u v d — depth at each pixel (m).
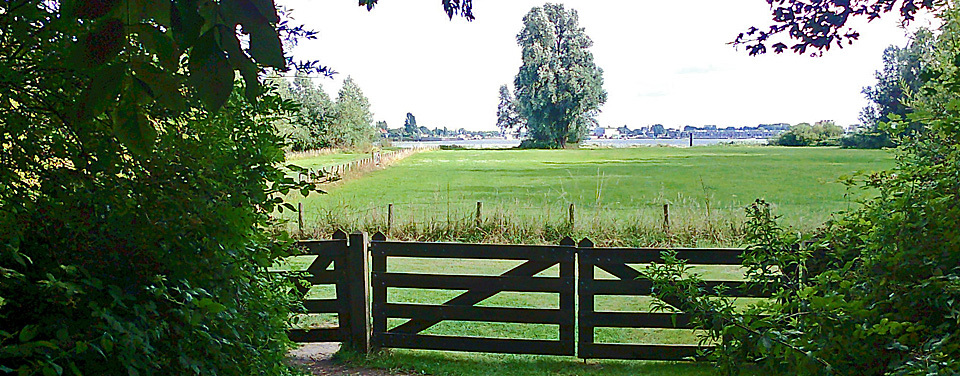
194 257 2.03
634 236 10.44
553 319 4.57
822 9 2.40
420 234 10.86
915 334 2.19
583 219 11.12
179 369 1.94
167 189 1.90
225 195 2.23
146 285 1.93
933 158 2.77
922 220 2.43
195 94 0.93
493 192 19.33
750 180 23.03
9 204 1.57
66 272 1.61
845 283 2.69
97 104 0.87
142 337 1.68
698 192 19.06
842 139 41.12
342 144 38.31
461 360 4.68
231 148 2.35
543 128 58.31
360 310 4.67
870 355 2.33
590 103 58.25
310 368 4.45
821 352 2.35
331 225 10.92
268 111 2.43
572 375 4.33
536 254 4.52
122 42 0.85
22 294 1.63
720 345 2.77
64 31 1.29
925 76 2.74
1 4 1.34
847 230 3.10
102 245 1.83
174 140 1.98
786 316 2.58
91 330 1.66
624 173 27.72
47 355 1.38
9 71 1.44
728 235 10.34
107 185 1.73
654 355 4.45
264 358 2.52
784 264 3.30
